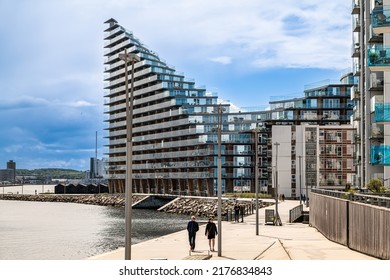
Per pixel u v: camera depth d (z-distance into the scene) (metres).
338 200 38.19
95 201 165.12
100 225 88.38
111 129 180.12
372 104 56.34
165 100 152.62
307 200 90.56
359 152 70.31
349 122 128.62
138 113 163.00
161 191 154.50
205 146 135.50
